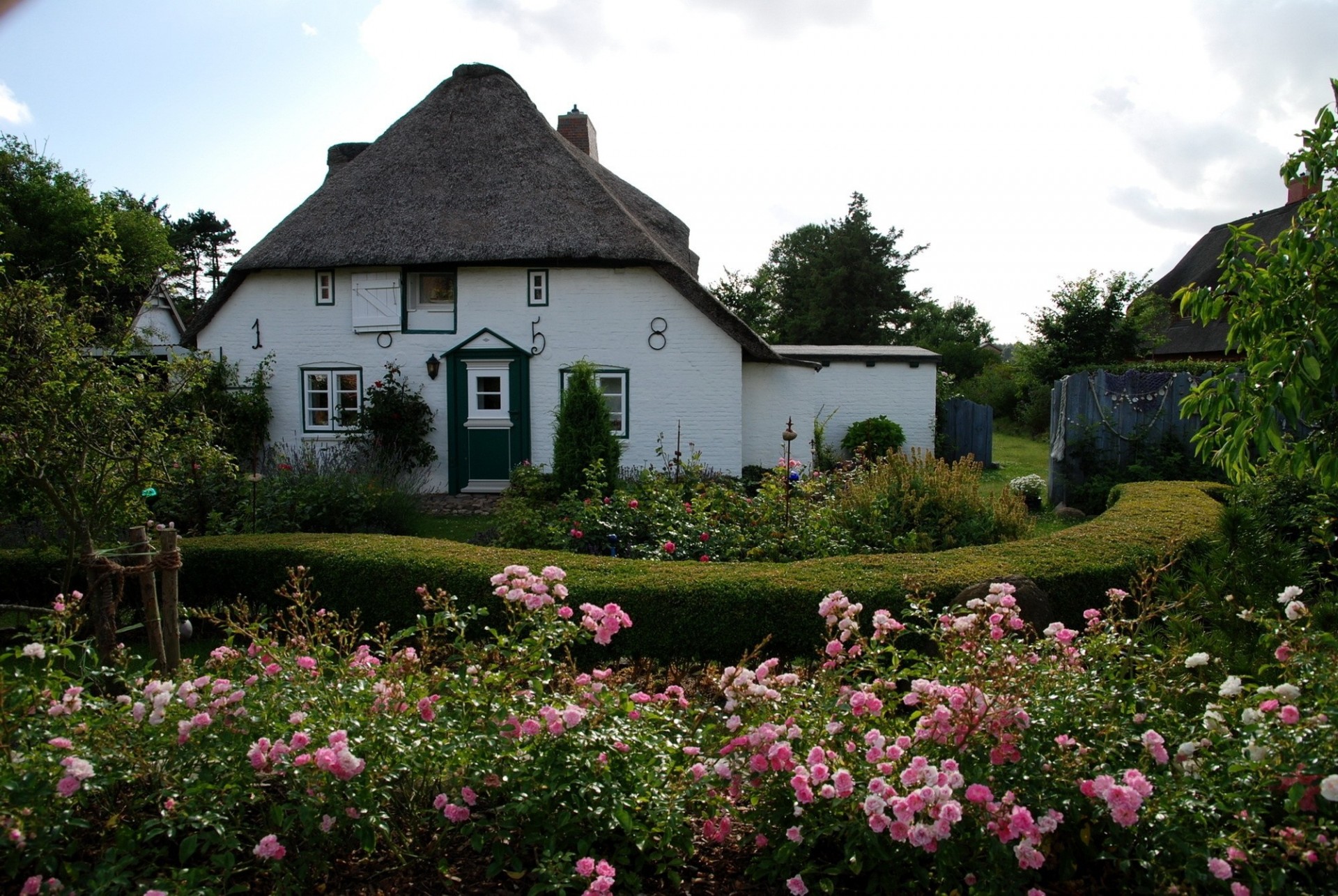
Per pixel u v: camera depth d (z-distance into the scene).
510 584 3.15
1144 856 2.20
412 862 2.57
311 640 3.33
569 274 13.13
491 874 2.44
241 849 2.29
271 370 13.58
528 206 13.16
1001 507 7.59
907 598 3.48
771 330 43.12
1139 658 2.79
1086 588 5.19
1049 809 2.21
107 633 3.74
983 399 28.55
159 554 3.91
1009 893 2.16
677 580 5.14
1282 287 3.29
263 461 13.20
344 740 2.31
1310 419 3.42
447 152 14.00
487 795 2.66
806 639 4.93
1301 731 2.18
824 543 6.97
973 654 2.66
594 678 3.00
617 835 2.61
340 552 5.91
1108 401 10.98
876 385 16.67
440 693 2.92
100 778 2.26
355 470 9.34
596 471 9.02
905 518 7.52
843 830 2.33
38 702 2.48
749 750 2.59
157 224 32.16
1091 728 2.49
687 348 13.12
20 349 4.50
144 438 4.88
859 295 42.78
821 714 2.73
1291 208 24.94
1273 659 2.95
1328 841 2.03
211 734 2.44
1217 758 2.34
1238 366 3.47
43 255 27.89
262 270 13.28
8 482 4.79
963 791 2.29
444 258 12.73
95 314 5.37
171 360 5.34
